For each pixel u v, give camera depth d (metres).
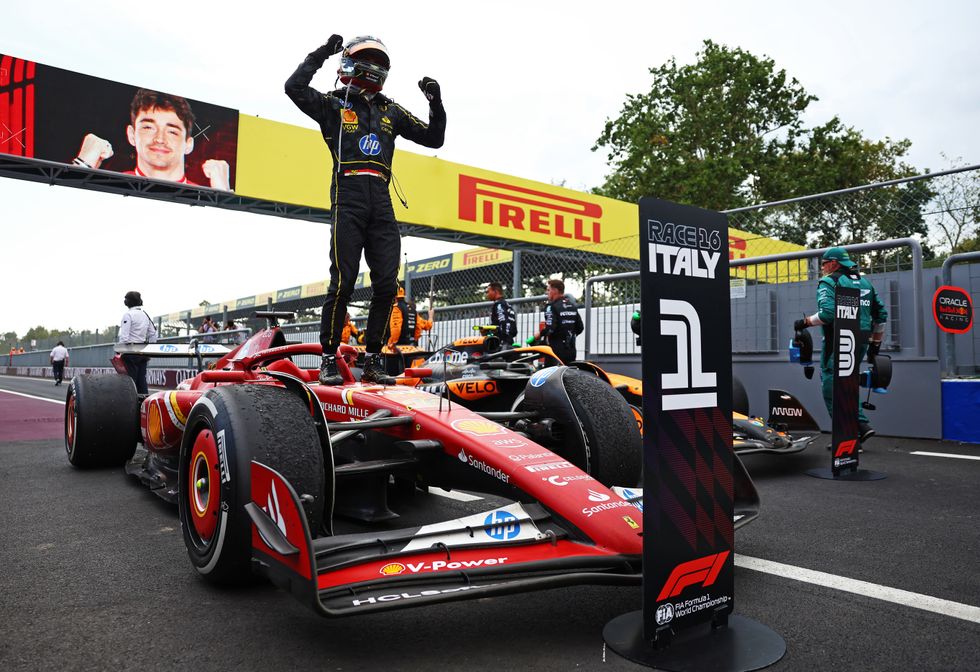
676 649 1.82
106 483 4.36
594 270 13.95
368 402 2.96
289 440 2.22
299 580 1.74
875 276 6.76
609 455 2.88
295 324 13.39
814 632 1.96
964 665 1.75
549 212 13.28
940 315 6.09
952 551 2.77
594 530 2.04
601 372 3.30
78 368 24.14
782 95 28.77
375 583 1.78
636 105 29.70
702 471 1.92
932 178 6.50
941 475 4.46
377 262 3.37
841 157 28.28
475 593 1.72
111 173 8.88
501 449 2.45
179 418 3.38
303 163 10.35
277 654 1.83
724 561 1.97
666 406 1.82
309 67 3.08
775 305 7.27
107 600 2.24
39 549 2.86
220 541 2.14
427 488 3.96
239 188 9.77
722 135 28.41
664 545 1.81
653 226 1.80
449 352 4.84
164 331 17.27
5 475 4.66
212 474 2.25
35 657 1.81
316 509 2.21
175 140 9.34
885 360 5.25
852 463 4.55
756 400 7.23
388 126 3.38
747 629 1.96
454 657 1.81
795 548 2.82
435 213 11.83
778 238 7.76
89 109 8.80
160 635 1.95
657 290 1.80
